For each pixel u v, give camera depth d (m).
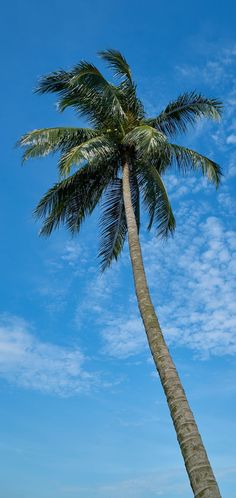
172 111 15.91
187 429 8.60
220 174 15.74
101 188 16.19
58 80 15.28
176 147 15.46
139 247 12.94
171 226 15.63
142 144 12.71
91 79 15.03
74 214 16.23
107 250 16.77
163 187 15.02
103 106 15.45
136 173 16.28
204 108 15.46
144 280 12.02
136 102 16.30
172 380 9.55
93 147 13.92
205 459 8.16
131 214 13.82
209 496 7.57
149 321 10.94
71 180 15.41
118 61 16.11
